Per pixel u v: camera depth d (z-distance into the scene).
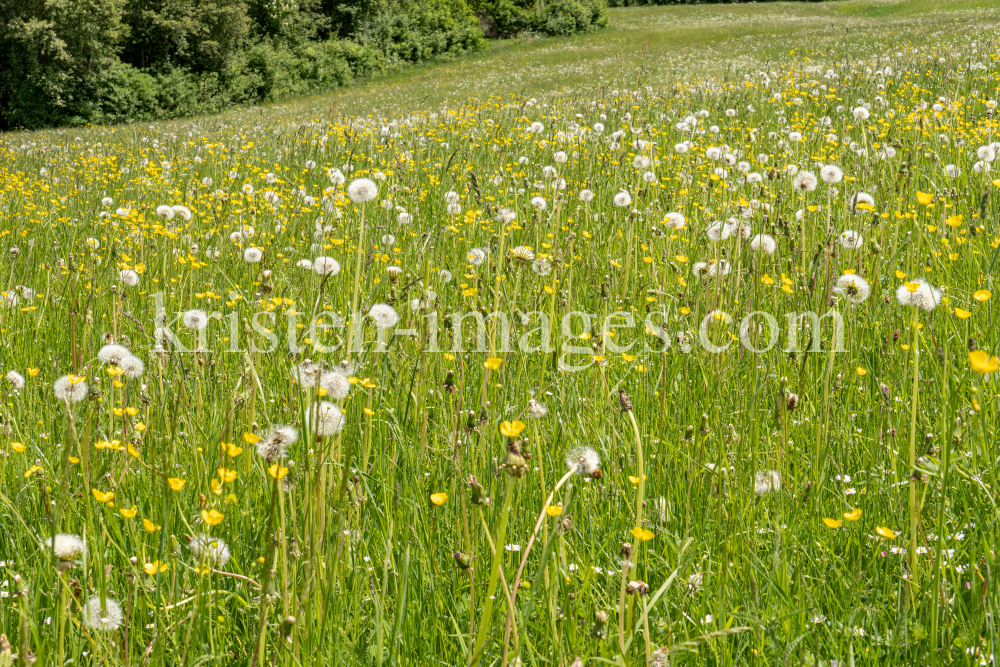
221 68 40.66
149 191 8.78
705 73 20.55
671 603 2.12
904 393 2.79
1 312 4.37
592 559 2.17
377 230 5.59
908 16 43.62
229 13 39.88
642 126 9.93
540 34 53.28
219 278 4.98
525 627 1.89
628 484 2.54
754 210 4.34
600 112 11.97
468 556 1.91
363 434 2.69
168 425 2.86
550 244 4.71
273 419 2.90
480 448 2.54
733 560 2.21
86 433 2.46
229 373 3.35
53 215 8.03
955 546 2.24
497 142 9.17
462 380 2.73
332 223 5.27
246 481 2.54
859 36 27.47
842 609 2.04
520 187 6.51
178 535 2.32
